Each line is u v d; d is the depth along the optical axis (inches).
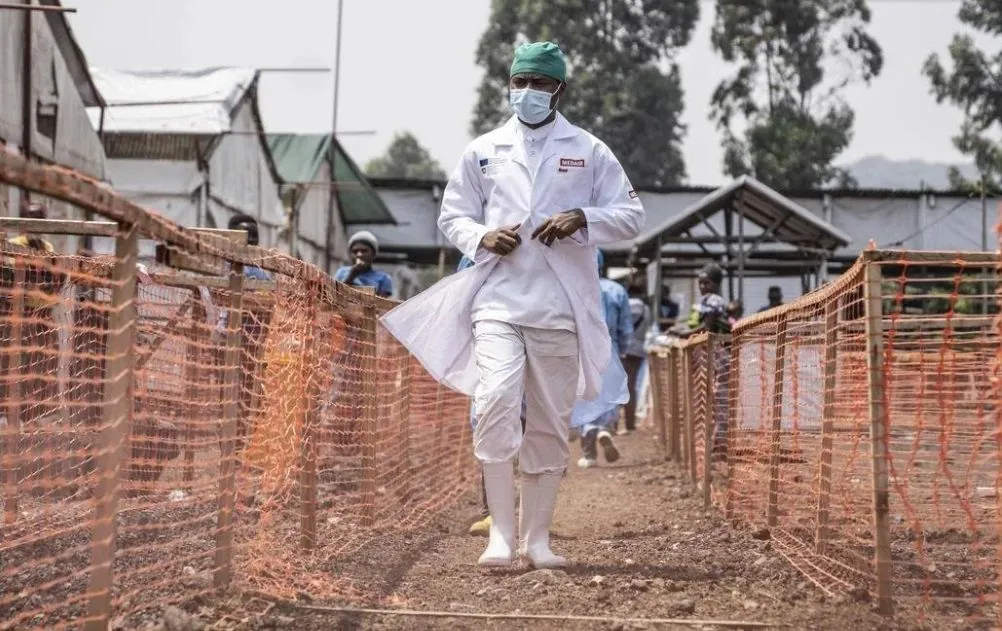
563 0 2406.5
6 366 272.1
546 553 241.1
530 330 239.5
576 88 2347.4
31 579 208.2
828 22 2277.3
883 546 192.4
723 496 346.0
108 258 259.1
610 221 238.8
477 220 253.4
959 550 253.4
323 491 304.8
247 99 1016.2
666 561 253.0
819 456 261.9
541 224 237.1
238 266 197.9
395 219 1545.3
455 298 246.4
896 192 1510.8
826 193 1513.3
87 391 292.4
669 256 1246.3
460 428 425.7
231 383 198.7
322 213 1389.0
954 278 192.1
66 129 614.2
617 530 319.9
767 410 308.5
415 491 357.4
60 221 248.5
